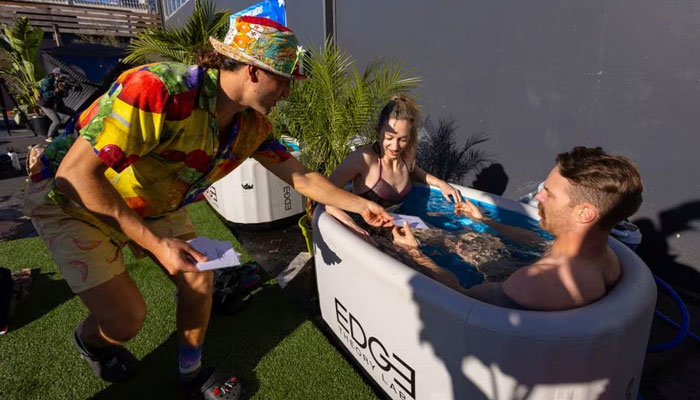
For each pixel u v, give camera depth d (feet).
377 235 7.20
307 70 9.27
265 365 6.28
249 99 4.37
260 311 7.70
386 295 4.93
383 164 7.84
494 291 4.47
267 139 5.78
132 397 5.74
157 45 12.80
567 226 4.03
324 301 6.89
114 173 4.81
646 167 8.50
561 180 3.99
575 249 4.06
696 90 7.58
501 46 10.52
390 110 7.15
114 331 5.09
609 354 3.67
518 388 3.78
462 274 6.06
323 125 9.34
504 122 10.83
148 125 3.95
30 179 4.95
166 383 5.98
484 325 3.78
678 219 8.23
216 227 11.85
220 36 13.48
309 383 5.90
